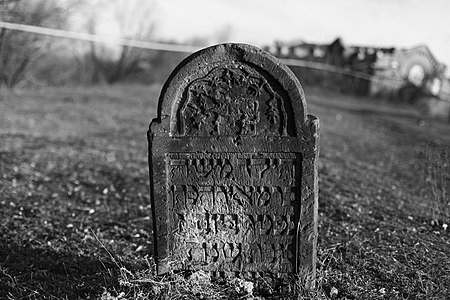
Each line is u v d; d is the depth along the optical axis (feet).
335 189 11.76
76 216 10.51
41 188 12.21
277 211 7.39
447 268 7.88
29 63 38.11
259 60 7.10
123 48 57.88
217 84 7.23
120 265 8.23
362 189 11.88
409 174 14.07
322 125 24.70
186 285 7.34
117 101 31.71
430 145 11.94
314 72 49.16
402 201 10.96
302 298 7.17
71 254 8.80
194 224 7.51
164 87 7.25
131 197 11.64
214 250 7.56
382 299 7.23
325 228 9.48
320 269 7.80
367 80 46.32
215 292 7.33
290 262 7.48
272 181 7.32
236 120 7.28
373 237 8.99
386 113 32.91
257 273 7.54
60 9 36.88
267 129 7.26
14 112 24.90
